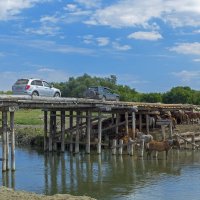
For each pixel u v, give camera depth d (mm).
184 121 51188
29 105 30984
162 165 32188
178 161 34062
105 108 37781
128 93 100938
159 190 23656
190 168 30766
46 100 32031
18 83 38094
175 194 22656
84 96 48375
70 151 39562
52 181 26422
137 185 25047
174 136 42062
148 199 21625
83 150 41281
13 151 29375
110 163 33438
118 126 45000
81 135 44469
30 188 24500
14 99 29156
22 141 47062
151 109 44438
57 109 38625
